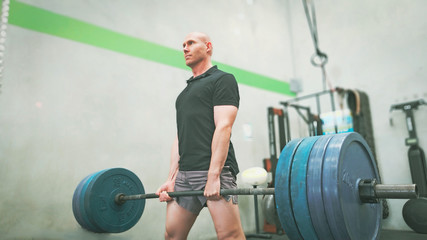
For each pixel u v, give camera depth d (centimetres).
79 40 249
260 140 359
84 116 241
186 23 323
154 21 298
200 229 287
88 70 250
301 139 111
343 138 99
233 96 120
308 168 98
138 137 267
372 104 353
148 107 278
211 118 122
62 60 238
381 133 342
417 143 310
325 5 410
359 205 104
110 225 182
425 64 323
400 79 337
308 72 416
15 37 220
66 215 220
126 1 282
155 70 289
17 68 218
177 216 125
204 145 120
